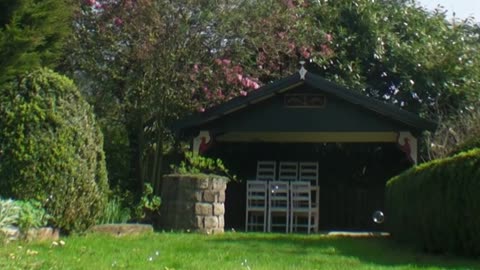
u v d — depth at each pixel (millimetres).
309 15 19797
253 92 15961
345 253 10289
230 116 16562
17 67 11023
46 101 10727
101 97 16594
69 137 10742
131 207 14414
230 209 19094
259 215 18047
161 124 16562
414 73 21000
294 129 16422
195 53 16359
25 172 10398
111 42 16141
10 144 10461
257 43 17094
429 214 10539
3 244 9164
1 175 10406
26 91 10781
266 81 18969
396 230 12438
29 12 11633
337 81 20391
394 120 16250
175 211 13930
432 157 18344
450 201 10133
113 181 16578
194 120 16047
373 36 21109
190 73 16219
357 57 21109
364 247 11219
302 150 19922
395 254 10344
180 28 15945
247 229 17094
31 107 10633
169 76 16141
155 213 14375
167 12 15938
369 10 21250
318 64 19953
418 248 10914
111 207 12984
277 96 16516
